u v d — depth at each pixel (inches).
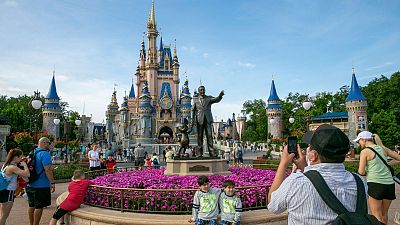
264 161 1072.8
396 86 2650.1
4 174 333.4
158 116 4451.3
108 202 362.9
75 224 358.3
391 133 2332.7
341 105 3211.1
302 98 3496.6
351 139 2375.7
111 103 4660.4
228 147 2064.5
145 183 422.0
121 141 3762.3
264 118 3853.3
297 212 118.0
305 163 145.6
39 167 350.3
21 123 2891.2
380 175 281.9
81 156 1467.8
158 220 315.0
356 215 108.0
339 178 119.2
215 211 298.7
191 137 2410.2
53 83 2738.7
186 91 4173.2
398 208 469.4
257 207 349.1
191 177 455.5
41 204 348.5
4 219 334.0
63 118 3474.4
